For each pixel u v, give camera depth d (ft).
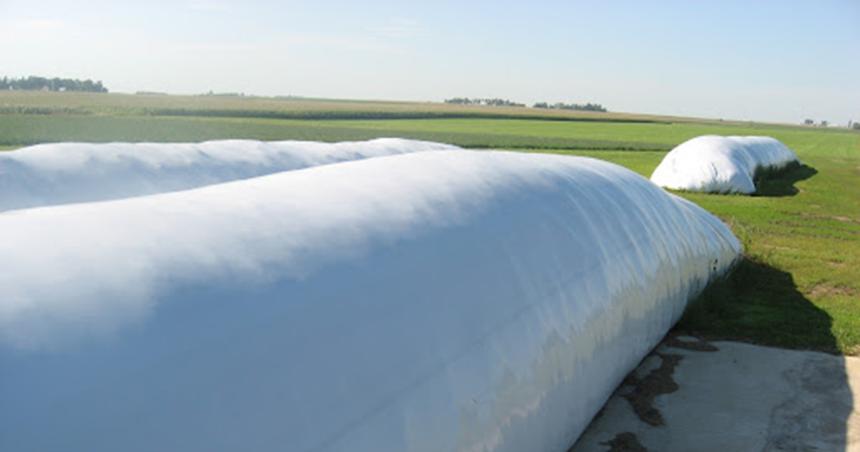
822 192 66.23
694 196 57.67
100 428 5.80
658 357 19.21
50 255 6.95
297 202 10.11
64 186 14.88
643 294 17.25
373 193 11.37
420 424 8.54
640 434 14.71
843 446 14.42
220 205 9.30
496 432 10.15
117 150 16.92
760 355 19.53
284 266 8.38
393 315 8.99
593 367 14.10
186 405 6.37
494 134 170.91
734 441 14.52
